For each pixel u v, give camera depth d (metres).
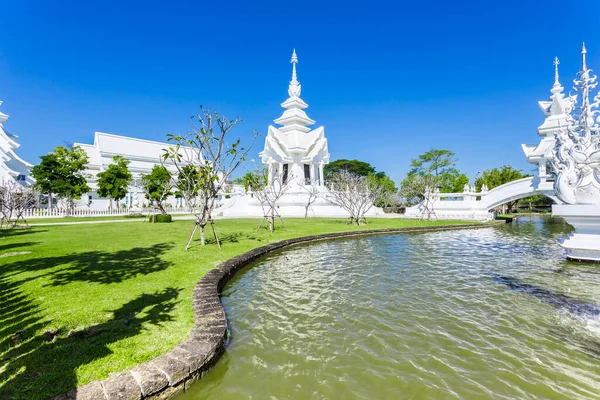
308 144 38.78
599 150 10.53
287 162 38.47
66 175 36.09
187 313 5.68
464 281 9.11
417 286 8.62
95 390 3.46
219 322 5.36
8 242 13.75
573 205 11.07
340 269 10.56
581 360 4.86
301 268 10.68
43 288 6.99
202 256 10.70
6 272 8.38
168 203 49.56
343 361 4.84
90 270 8.64
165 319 5.40
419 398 4.00
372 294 7.96
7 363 3.96
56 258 10.19
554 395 4.07
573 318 6.41
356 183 30.03
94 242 13.79
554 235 20.14
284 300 7.54
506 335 5.68
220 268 9.09
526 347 5.25
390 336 5.65
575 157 11.08
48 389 3.44
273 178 39.75
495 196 31.75
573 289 8.29
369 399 3.99
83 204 46.53
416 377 4.43
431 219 30.89
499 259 12.24
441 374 4.50
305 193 35.53
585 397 4.03
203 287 7.20
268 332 5.82
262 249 12.41
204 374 4.33
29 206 33.81
